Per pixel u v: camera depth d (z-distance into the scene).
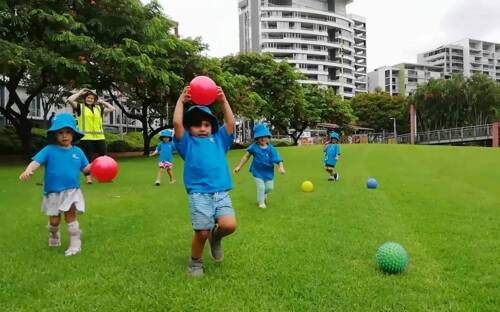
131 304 3.32
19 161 17.03
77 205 4.70
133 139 31.67
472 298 3.41
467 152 21.41
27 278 3.90
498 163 16.02
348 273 3.94
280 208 7.11
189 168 4.05
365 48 117.81
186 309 3.24
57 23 15.38
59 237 4.93
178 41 20.09
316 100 44.75
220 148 4.22
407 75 114.81
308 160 17.91
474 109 51.72
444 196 8.34
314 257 4.38
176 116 4.10
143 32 17.67
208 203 3.93
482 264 4.19
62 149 4.82
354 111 69.00
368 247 4.73
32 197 8.16
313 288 3.58
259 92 35.91
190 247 4.79
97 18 16.62
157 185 9.97
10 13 14.35
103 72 17.41
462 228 5.62
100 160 5.09
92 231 5.55
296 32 101.31
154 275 3.91
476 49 124.19
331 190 9.29
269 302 3.34
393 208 7.05
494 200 7.87
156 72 17.19
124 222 6.01
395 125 65.31
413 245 4.82
